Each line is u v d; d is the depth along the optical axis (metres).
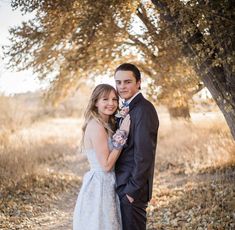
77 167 10.40
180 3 4.48
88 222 3.53
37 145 11.30
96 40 7.57
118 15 6.76
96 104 3.66
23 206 6.41
